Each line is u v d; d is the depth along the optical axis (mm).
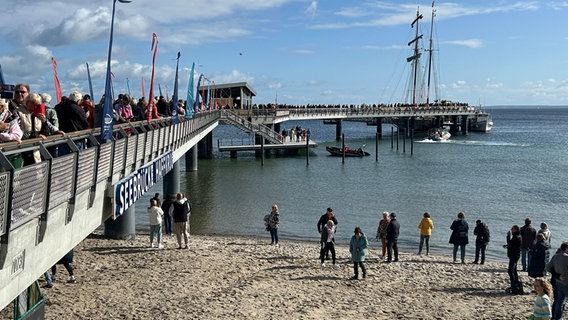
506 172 57656
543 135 122750
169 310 15328
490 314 16047
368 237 28781
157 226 22578
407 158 71438
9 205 7359
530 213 36250
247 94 79625
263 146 66375
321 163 65312
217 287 17781
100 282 17734
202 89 75312
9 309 14453
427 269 21016
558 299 14344
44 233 8797
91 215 11703
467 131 133625
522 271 21016
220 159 69625
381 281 19219
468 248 26375
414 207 38188
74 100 11188
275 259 21844
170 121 23359
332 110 93062
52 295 16172
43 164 8453
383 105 109062
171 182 35906
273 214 25047
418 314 15922
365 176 54094
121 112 16125
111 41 11719
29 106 9094
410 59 124312
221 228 30891
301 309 15992
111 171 12570
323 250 20875
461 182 50406
